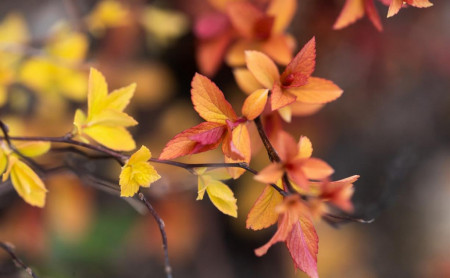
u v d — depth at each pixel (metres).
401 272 1.14
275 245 1.06
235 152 0.49
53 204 0.86
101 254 0.92
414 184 1.21
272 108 0.51
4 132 0.54
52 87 0.69
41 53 0.68
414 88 1.04
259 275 1.04
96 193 0.93
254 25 0.64
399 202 1.21
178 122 0.96
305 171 0.49
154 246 0.96
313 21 0.83
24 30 0.72
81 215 0.88
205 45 0.71
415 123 1.11
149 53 0.93
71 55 0.69
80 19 0.79
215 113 0.51
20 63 0.70
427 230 1.19
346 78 0.96
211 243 1.02
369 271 1.11
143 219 0.94
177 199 0.94
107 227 0.93
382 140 1.09
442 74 1.01
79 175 0.62
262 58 0.52
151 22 0.84
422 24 0.96
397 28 0.94
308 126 0.99
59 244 0.89
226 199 0.52
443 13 0.97
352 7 0.57
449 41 0.96
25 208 0.85
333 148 1.07
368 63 0.94
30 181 0.54
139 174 0.51
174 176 0.76
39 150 0.55
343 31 0.87
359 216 0.64
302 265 0.50
